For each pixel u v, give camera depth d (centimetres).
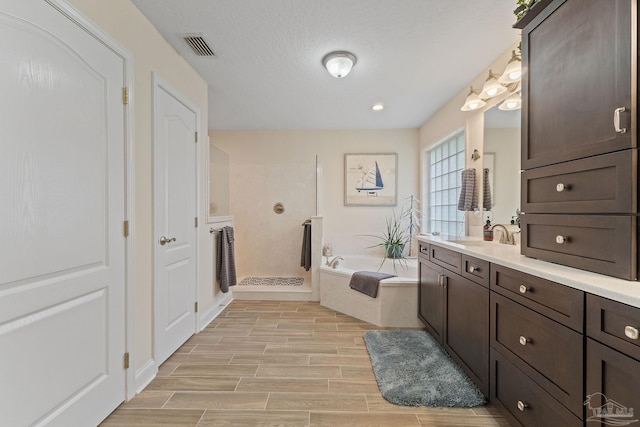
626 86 93
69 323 125
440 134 346
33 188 109
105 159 144
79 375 130
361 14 176
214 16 178
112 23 149
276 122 399
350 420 147
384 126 418
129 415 149
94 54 137
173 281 213
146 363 179
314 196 427
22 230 105
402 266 368
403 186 426
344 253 432
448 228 344
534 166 138
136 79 170
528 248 142
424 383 175
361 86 281
